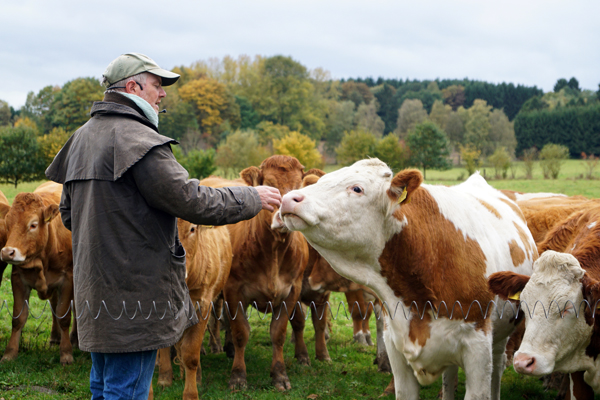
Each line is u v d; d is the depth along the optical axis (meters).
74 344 6.78
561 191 33.62
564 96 135.12
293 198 3.31
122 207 2.79
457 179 53.31
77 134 3.02
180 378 5.91
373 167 3.63
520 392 5.82
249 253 5.79
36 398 5.01
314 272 6.77
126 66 3.03
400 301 3.73
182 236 4.45
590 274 3.93
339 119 95.44
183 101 85.69
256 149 54.28
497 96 134.88
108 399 2.85
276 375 5.91
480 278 3.87
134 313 2.79
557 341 3.54
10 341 6.14
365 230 3.54
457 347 3.75
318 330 6.99
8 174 43.94
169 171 2.78
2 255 5.74
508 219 4.77
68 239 6.46
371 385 6.02
